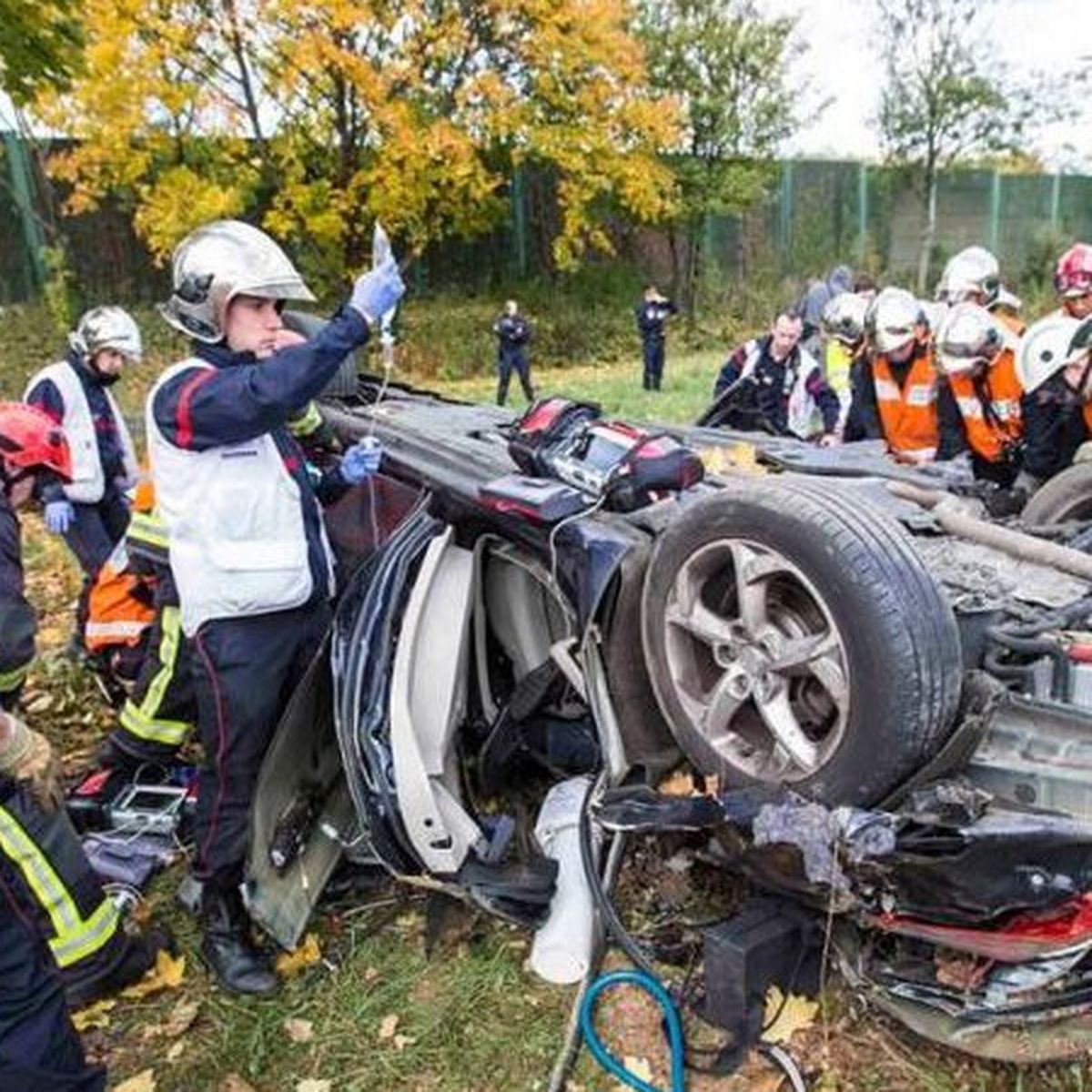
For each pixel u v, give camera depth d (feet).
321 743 10.11
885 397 15.56
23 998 7.11
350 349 8.25
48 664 15.61
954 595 8.27
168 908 10.54
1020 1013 7.43
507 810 10.57
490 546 9.99
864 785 7.48
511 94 55.62
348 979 9.43
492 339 63.77
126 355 15.76
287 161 53.83
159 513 10.19
